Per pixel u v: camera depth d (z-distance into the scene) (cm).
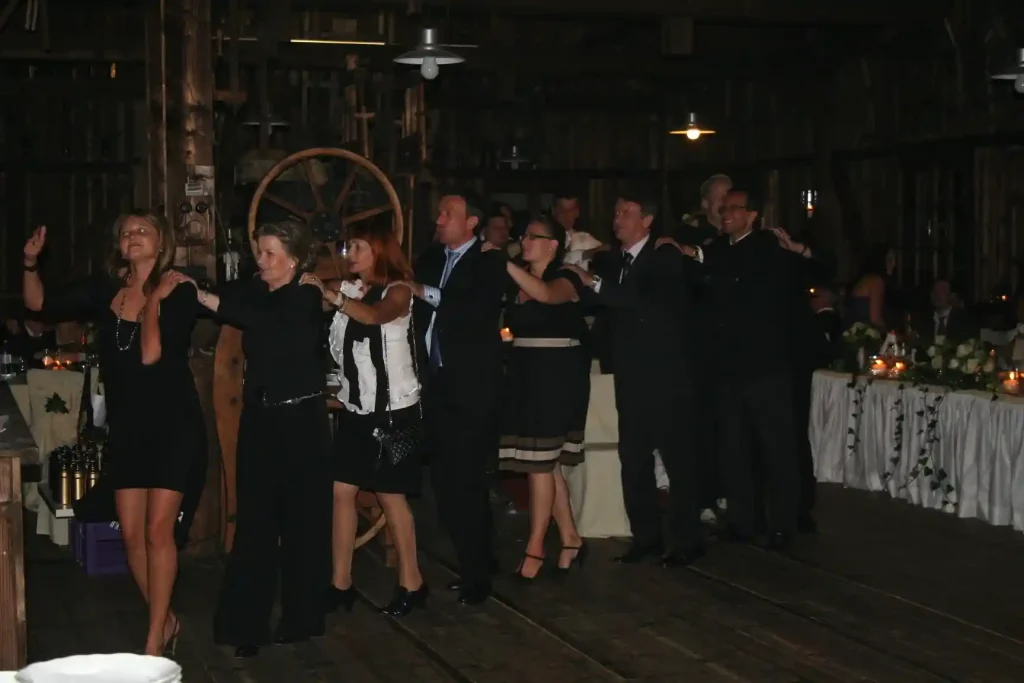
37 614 532
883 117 1106
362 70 800
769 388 631
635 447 605
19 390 722
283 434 471
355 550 640
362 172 700
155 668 233
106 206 1298
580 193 1455
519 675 450
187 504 452
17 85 1246
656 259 585
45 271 1284
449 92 1396
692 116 1208
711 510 720
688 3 952
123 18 1090
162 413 440
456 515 538
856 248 1134
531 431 563
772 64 1228
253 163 732
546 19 1257
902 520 711
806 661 465
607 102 1448
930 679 445
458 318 524
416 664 462
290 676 449
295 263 469
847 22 990
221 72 968
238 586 473
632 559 614
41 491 677
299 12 1034
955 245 1034
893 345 809
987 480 696
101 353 452
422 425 522
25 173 1276
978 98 992
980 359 717
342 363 511
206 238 633
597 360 698
